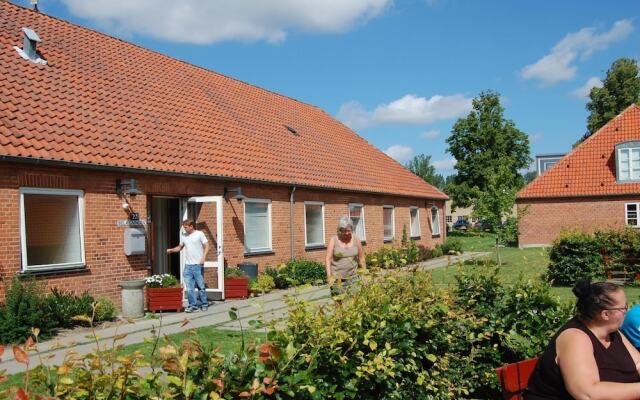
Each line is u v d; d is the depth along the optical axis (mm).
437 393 5609
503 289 6496
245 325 11086
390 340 4910
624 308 3844
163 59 21734
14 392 2809
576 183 35531
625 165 34562
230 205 17125
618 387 3588
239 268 16953
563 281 17156
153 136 15867
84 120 14117
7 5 16531
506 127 60500
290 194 20172
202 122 19125
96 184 12938
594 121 63625
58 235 12156
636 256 16984
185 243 13836
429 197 32312
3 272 10945
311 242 21719
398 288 5711
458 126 61281
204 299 13906
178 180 15172
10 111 12305
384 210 27906
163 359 3221
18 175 11297
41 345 9703
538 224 36062
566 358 3748
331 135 29172
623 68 62375
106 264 13055
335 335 4129
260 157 19922
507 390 4004
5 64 13859
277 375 3422
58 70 15367
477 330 6137
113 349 3232
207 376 3240
